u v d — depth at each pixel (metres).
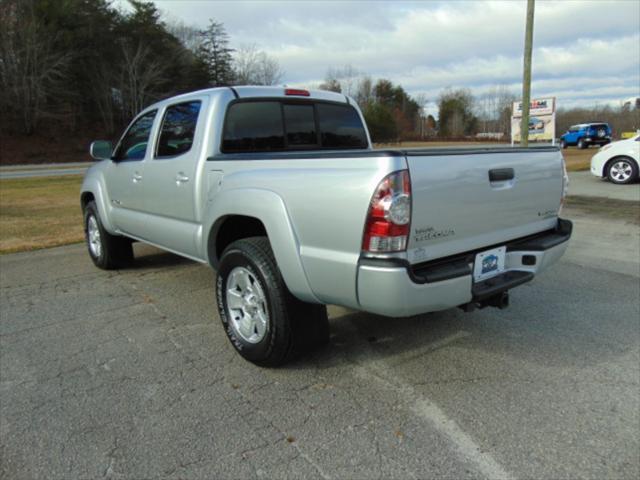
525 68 11.11
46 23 51.97
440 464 2.37
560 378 3.15
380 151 2.51
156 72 56.03
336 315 4.27
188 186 3.85
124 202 5.02
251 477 2.30
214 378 3.21
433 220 2.63
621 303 4.46
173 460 2.42
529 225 3.40
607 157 12.62
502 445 2.50
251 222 3.65
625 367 3.27
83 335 3.92
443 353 3.53
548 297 4.65
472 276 2.81
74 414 2.82
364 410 2.83
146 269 5.89
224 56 66.19
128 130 5.00
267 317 3.14
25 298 4.84
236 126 3.89
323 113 4.62
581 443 2.51
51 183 18.80
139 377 3.24
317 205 2.73
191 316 4.32
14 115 49.12
